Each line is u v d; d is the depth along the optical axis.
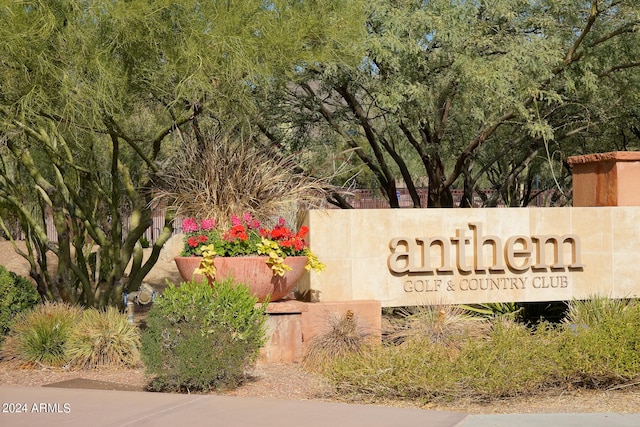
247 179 10.24
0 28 9.06
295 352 9.44
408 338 9.27
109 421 6.34
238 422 6.30
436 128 16.08
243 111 11.15
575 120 17.17
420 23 13.62
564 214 10.71
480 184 27.80
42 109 9.77
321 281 10.00
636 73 16.23
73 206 13.02
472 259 10.45
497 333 8.27
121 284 12.08
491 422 6.36
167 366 7.73
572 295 10.70
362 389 7.45
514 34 14.91
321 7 11.48
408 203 27.41
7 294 10.18
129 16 9.47
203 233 9.68
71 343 9.37
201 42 10.09
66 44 9.59
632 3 14.41
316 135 16.41
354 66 13.16
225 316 7.83
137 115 12.06
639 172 11.13
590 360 7.70
